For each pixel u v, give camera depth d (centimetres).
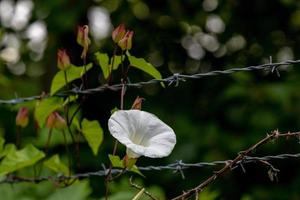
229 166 477
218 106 1059
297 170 1025
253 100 1014
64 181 587
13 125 1014
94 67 1116
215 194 672
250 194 1019
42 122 582
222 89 1101
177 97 1105
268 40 1136
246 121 1014
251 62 1136
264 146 1007
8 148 581
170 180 1007
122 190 753
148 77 1094
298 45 1145
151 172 1009
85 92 547
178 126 1043
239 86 1017
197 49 1169
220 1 1131
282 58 1142
